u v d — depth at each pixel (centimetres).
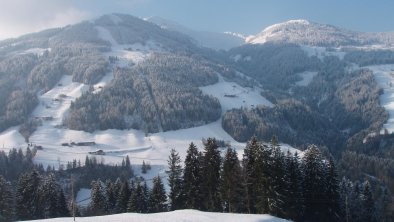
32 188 9188
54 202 9181
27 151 19862
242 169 7438
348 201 8856
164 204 8925
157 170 19800
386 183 16725
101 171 17850
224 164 7412
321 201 7569
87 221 5869
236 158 7450
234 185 7362
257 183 7012
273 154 7131
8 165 17812
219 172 7675
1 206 8838
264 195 6956
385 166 18575
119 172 18162
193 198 7788
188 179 7862
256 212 7250
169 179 8400
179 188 8212
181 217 5950
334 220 7669
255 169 7012
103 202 9719
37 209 9094
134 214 6256
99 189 9781
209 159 7700
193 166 7888
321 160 7688
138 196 9006
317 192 7556
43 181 9794
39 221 5988
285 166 7325
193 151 7962
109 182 10531
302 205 7412
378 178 17750
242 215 6212
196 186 7812
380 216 10375
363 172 18650
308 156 7662
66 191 15912
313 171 7588
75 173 17862
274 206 6912
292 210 7162
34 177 9394
